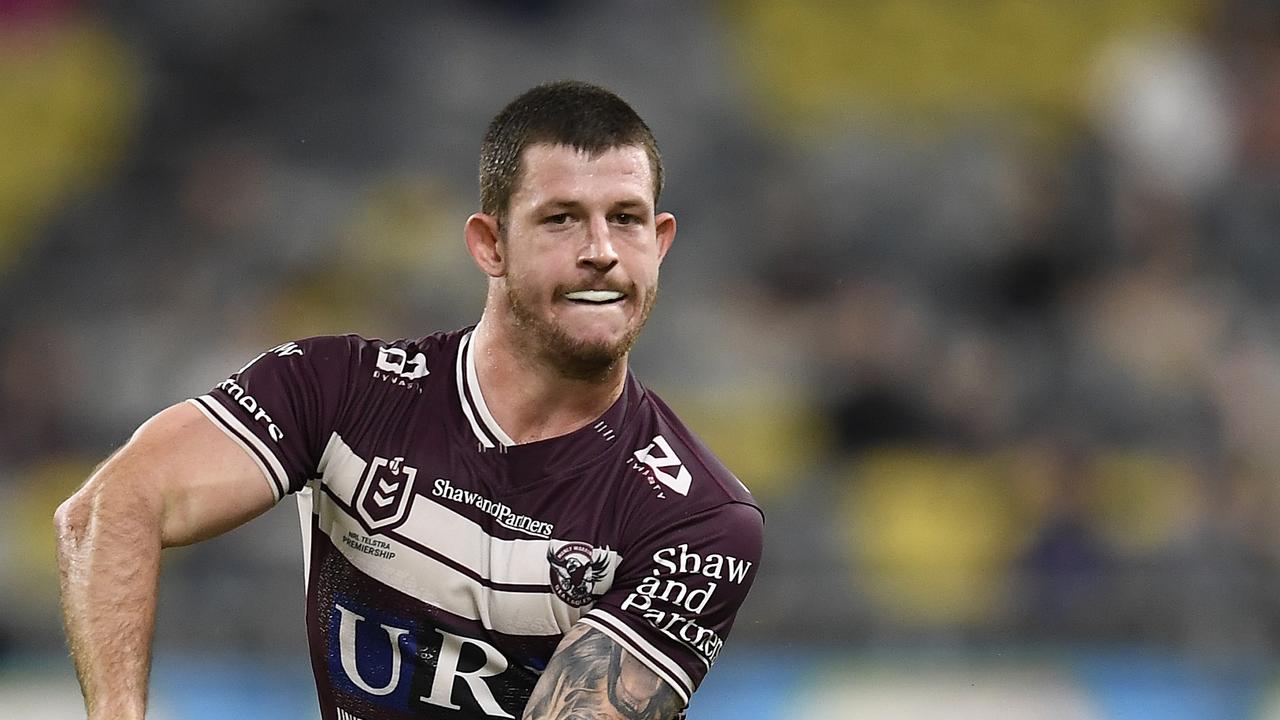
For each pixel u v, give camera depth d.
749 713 30.73
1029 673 31.08
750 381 44.59
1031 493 36.75
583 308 12.02
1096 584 32.78
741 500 12.88
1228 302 47.47
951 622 32.31
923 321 45.69
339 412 12.48
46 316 45.44
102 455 40.34
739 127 53.91
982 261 49.41
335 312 45.12
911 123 56.16
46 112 52.94
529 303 12.09
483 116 52.34
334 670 12.79
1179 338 44.75
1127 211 49.66
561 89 12.23
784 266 49.12
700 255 49.16
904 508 39.19
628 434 12.73
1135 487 39.59
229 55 53.44
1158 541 35.66
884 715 30.78
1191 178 50.34
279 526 34.22
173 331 43.94
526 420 12.45
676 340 45.31
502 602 12.37
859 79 57.31
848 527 38.38
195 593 31.59
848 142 54.41
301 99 52.56
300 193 49.19
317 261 47.06
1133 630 32.34
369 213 48.59
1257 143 53.16
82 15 55.25
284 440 12.29
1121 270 48.88
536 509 12.41
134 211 49.44
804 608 32.31
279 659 31.00
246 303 45.38
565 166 11.91
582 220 11.96
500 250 12.33
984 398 41.50
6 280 46.62
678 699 12.64
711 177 51.75
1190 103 51.25
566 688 12.22
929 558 37.12
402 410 12.52
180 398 41.72
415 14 54.25
